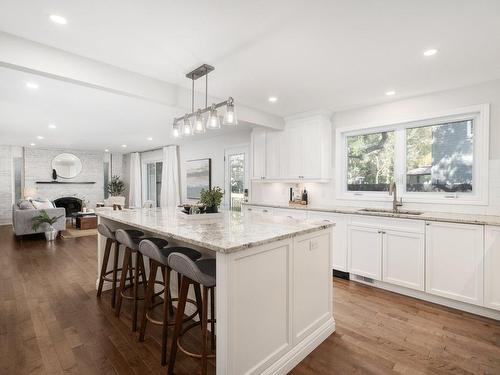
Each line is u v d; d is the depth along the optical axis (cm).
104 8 173
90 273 384
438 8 173
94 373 182
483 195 298
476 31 199
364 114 389
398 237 308
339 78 287
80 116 443
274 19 186
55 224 611
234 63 252
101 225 297
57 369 186
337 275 367
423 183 347
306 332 207
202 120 273
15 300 295
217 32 201
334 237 367
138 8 173
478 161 302
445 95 322
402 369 186
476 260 259
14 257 461
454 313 266
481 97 299
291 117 436
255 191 534
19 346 212
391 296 305
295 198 468
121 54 234
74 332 232
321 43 216
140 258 278
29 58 211
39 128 545
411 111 347
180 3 168
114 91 262
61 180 898
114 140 700
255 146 498
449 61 247
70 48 223
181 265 174
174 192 762
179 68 261
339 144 414
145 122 488
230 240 167
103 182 981
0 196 805
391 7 172
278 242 183
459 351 206
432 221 283
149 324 247
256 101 365
